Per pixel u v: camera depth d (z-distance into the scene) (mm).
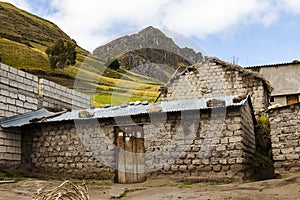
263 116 17812
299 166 11344
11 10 87812
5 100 13531
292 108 11773
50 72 44219
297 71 22375
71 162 12891
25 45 63469
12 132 13305
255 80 18672
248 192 9039
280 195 8492
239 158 11289
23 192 9594
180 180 11562
